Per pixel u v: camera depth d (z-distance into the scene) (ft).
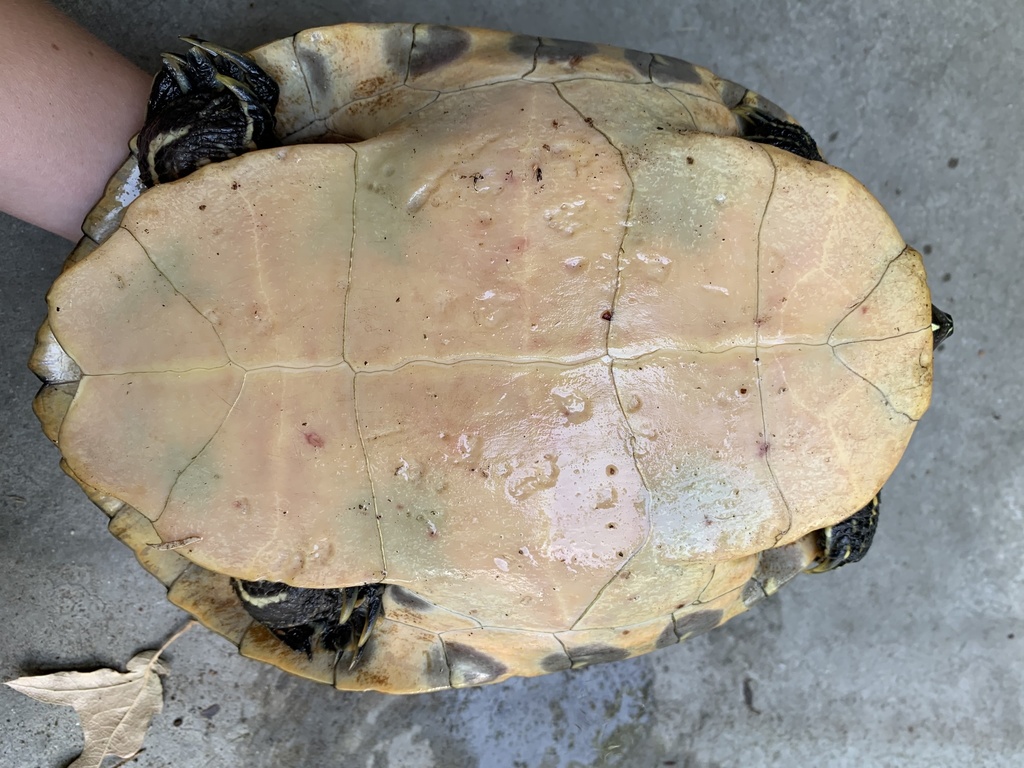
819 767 1.27
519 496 0.78
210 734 1.18
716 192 0.81
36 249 1.14
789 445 0.81
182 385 0.79
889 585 1.29
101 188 0.97
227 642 1.19
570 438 0.78
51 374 0.83
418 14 1.18
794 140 1.01
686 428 0.79
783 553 1.02
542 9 1.20
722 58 1.24
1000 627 1.30
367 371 0.78
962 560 1.30
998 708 1.29
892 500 1.29
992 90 1.28
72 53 0.94
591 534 0.79
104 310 0.80
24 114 0.90
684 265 0.80
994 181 1.28
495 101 0.83
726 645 1.27
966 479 1.29
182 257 0.80
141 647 1.17
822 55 1.26
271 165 0.80
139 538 0.96
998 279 1.29
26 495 1.15
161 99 0.91
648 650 0.99
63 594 1.16
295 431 0.78
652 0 1.22
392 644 0.96
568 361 0.78
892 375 0.84
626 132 0.82
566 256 0.79
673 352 0.79
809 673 1.28
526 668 0.96
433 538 0.80
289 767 1.19
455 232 0.79
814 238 0.83
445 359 0.78
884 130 1.27
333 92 0.91
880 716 1.28
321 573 0.80
